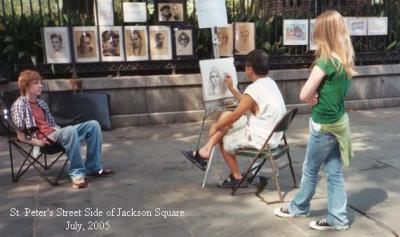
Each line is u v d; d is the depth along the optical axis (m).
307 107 8.61
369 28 8.93
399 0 9.33
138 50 7.73
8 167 5.64
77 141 4.84
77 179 4.86
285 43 8.51
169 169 5.48
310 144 3.70
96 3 7.46
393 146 6.36
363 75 8.93
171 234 3.80
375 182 4.96
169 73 8.17
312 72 3.45
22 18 7.57
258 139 4.42
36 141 4.81
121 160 5.87
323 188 4.75
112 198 4.59
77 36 7.46
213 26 5.88
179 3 7.82
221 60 5.18
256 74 4.48
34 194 4.71
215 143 4.70
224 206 4.36
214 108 5.15
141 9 7.66
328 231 3.80
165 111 7.97
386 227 3.87
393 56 9.29
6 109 5.28
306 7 10.09
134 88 7.76
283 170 5.38
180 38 7.88
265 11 9.20
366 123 7.82
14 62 7.49
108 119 7.44
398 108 9.12
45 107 5.12
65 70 7.57
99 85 7.57
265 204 4.39
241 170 5.34
